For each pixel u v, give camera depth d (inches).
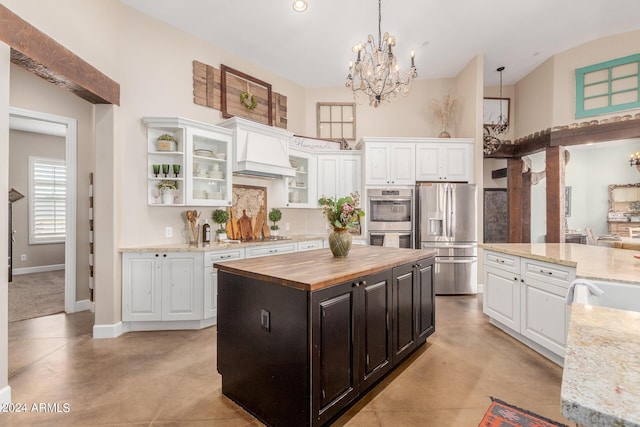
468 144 187.8
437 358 102.4
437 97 209.9
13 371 93.7
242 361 77.0
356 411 75.5
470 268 181.5
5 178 77.0
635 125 158.2
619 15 143.9
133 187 128.4
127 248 121.8
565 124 178.5
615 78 163.2
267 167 155.2
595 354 27.2
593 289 56.8
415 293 103.2
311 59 175.5
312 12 134.9
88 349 108.9
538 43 168.4
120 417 73.3
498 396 81.4
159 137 131.4
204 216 150.7
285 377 67.3
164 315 124.6
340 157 199.0
